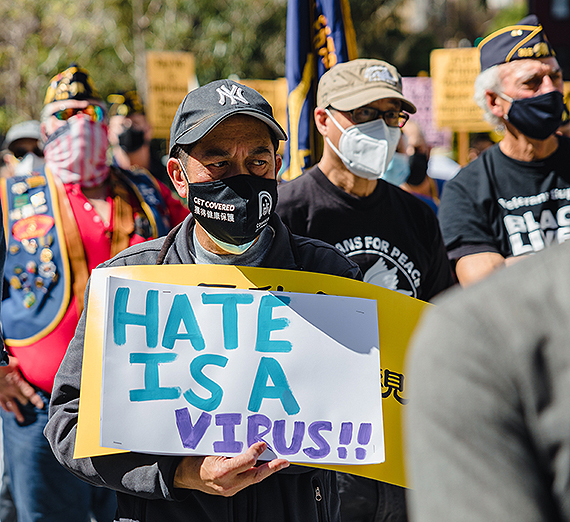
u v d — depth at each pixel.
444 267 3.10
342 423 1.75
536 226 3.15
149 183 3.60
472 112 7.84
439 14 28.48
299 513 1.78
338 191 2.95
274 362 1.76
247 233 1.82
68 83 3.48
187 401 1.72
